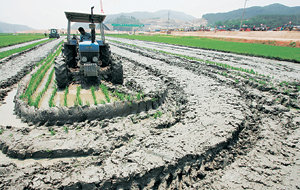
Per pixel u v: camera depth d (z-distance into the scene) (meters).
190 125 4.55
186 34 70.06
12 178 2.92
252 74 9.51
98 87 6.89
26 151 3.48
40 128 4.25
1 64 10.44
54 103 5.38
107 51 7.91
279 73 10.20
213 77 8.91
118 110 4.92
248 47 23.78
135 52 17.23
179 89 7.14
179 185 3.21
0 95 6.25
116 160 3.30
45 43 26.61
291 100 6.40
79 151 3.58
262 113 5.70
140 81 7.61
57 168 3.18
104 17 7.41
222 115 5.04
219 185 3.23
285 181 3.21
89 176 2.97
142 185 3.05
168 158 3.34
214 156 3.76
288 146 4.14
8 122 4.63
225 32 54.28
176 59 13.13
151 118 5.00
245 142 4.32
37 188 2.80
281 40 31.61
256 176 3.36
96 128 4.38
